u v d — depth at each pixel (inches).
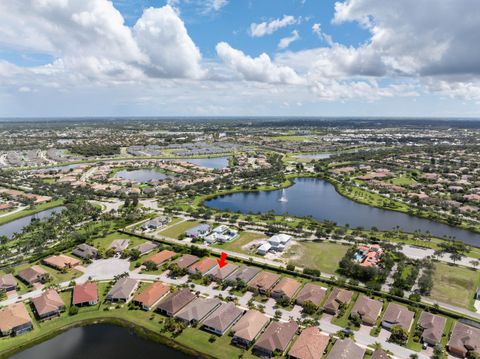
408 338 4286.4
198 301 4990.2
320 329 4468.5
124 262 6491.1
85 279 5861.2
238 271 5994.1
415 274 5723.4
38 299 5044.3
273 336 4178.2
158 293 5255.9
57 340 4404.5
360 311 4682.6
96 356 4109.3
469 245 7298.2
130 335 4478.3
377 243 7352.4
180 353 4133.9
